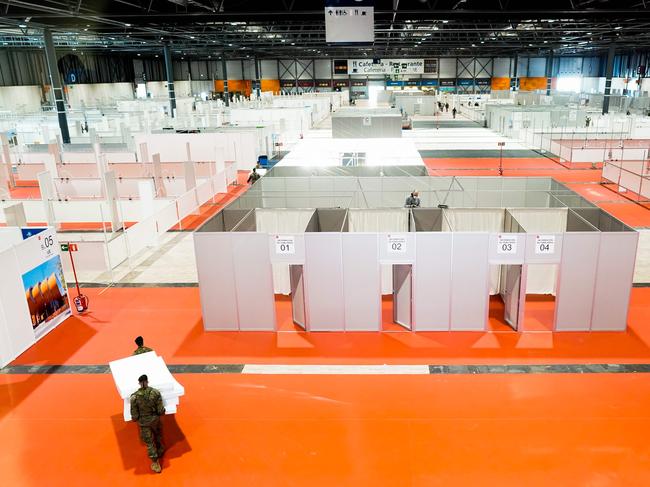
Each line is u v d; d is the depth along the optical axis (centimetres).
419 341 1003
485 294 1016
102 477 673
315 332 1055
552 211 1187
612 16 1886
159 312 1162
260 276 1029
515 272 1021
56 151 2656
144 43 4238
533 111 3878
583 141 2980
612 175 2286
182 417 785
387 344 995
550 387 840
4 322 941
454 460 682
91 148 2875
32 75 4678
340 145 2134
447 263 1002
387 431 742
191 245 1645
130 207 1920
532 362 916
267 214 1238
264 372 905
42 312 1053
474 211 1195
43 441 746
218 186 2292
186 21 1945
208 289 1045
